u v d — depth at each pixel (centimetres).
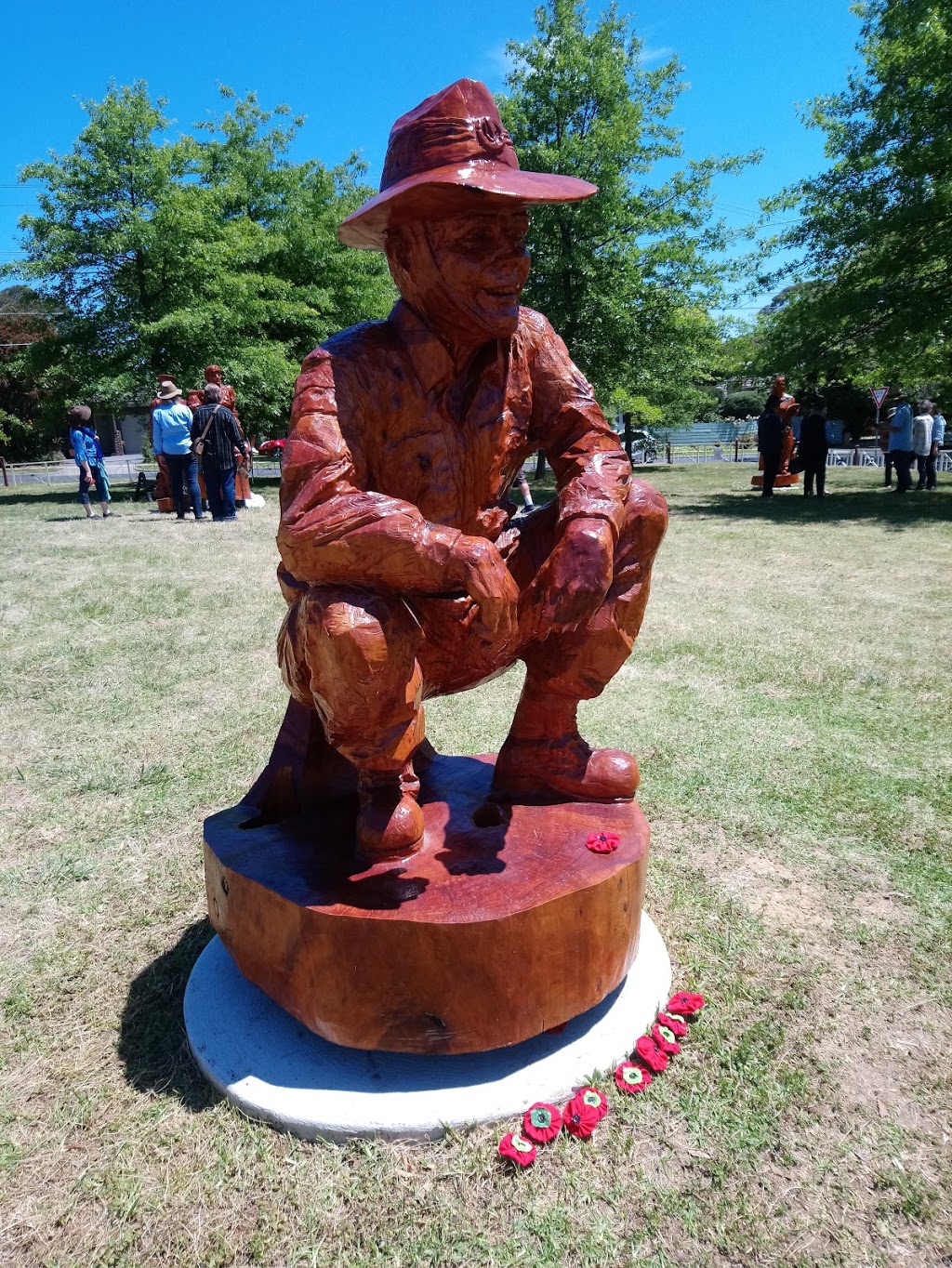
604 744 412
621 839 218
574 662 219
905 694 476
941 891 285
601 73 1827
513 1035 192
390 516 171
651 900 282
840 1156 184
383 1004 187
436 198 171
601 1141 187
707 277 1977
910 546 977
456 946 182
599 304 1916
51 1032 226
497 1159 183
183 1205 174
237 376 1895
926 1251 163
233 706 476
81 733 440
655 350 2017
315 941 188
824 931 265
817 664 532
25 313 4472
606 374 1991
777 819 336
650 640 595
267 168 2453
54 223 1809
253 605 701
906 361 1745
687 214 1984
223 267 1991
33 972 252
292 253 2362
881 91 1416
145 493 1805
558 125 1911
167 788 376
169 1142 189
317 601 177
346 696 179
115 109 1803
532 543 216
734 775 375
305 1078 199
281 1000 202
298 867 206
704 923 269
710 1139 188
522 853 211
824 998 234
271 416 2241
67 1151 188
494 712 466
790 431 1797
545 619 194
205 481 1248
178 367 1891
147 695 494
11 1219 172
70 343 1873
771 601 711
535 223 1898
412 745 197
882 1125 192
